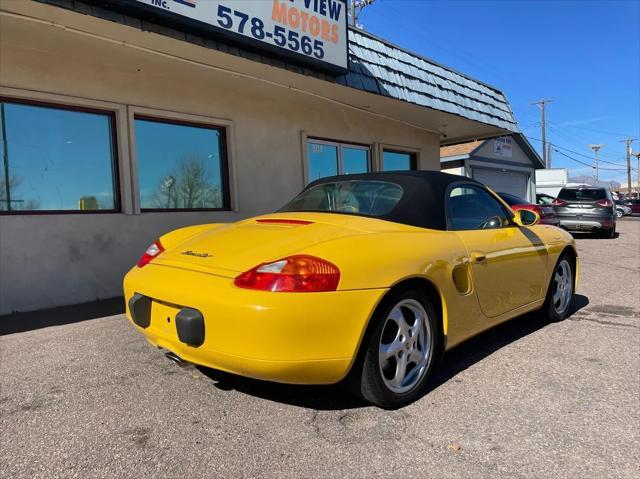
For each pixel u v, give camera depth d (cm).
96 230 596
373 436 246
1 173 536
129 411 275
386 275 257
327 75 707
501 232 373
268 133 812
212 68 631
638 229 1811
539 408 277
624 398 290
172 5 490
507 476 212
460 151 1836
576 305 530
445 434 248
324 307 235
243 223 335
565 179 3138
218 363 245
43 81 556
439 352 302
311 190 391
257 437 245
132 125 635
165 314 270
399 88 851
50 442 242
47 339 418
